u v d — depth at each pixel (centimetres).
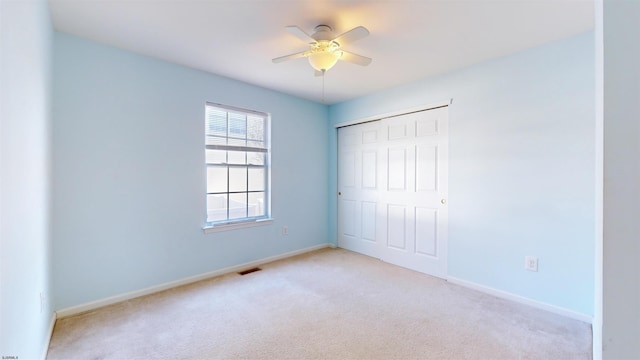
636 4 37
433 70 307
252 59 283
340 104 441
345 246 445
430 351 188
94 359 180
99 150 250
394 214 373
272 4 192
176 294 277
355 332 210
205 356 183
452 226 312
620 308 38
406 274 334
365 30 192
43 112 183
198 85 313
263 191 385
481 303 259
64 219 232
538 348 191
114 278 259
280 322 224
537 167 252
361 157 418
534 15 202
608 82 38
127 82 265
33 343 153
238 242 351
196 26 221
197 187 314
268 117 383
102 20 213
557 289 241
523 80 259
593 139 224
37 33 161
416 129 347
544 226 248
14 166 118
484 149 285
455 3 189
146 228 278
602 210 41
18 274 124
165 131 289
